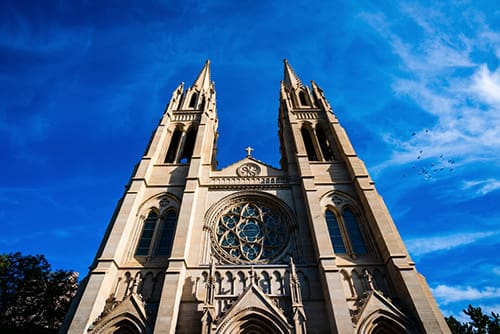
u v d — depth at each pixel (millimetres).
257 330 21484
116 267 25422
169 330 20188
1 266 44062
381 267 25719
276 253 27875
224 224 30516
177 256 25125
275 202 32219
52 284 44875
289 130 42000
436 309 22719
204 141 38844
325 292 23047
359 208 30672
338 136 38500
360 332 20766
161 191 32656
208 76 57438
